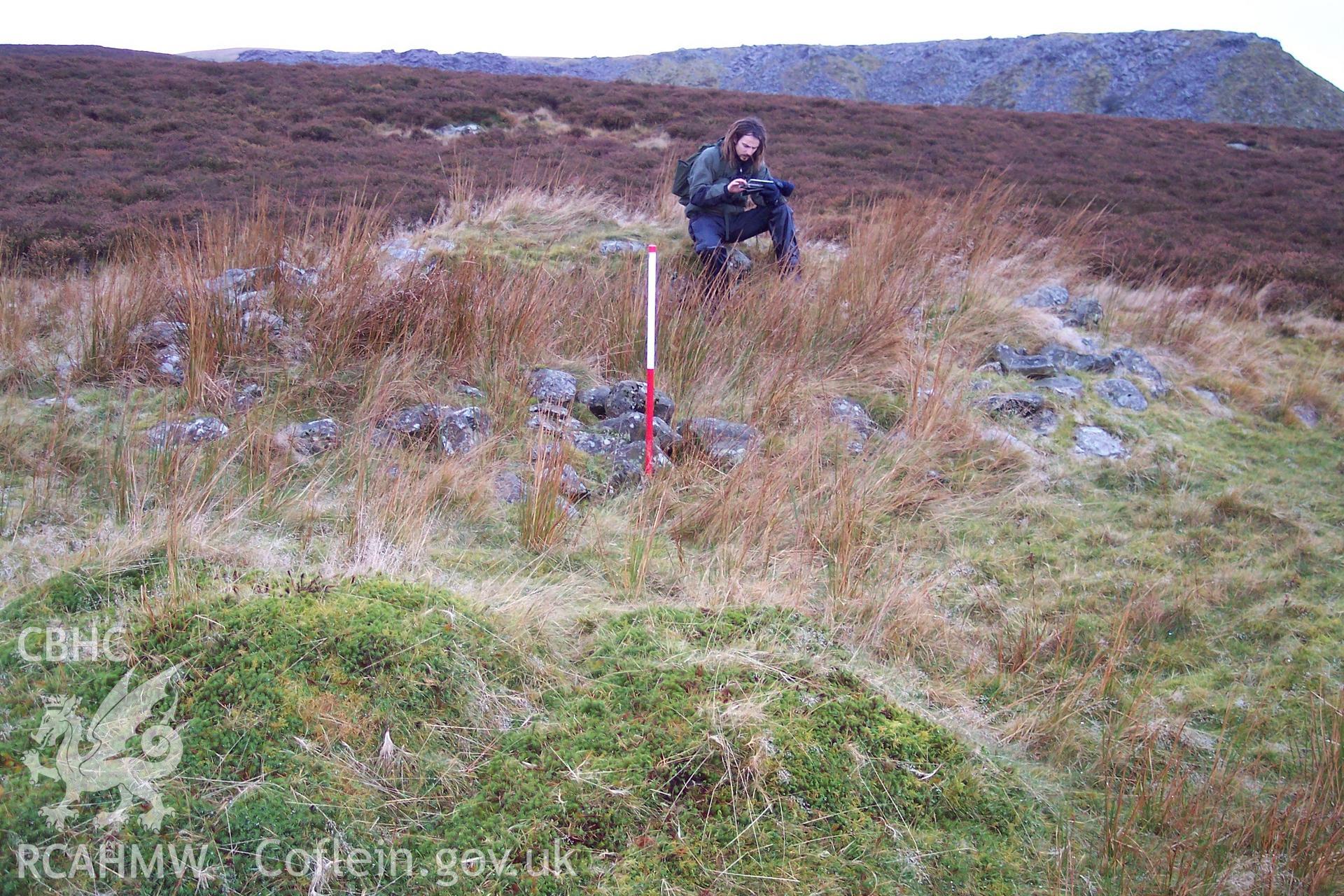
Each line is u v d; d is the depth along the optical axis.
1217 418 5.91
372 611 2.80
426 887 2.17
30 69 16.42
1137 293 7.71
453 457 4.20
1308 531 4.55
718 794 2.48
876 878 2.35
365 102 16.33
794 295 5.94
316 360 4.81
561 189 8.38
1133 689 3.29
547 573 3.51
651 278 4.15
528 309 5.32
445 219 8.15
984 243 7.19
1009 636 3.56
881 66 70.75
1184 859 2.44
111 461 3.82
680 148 14.34
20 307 5.18
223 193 9.80
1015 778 2.77
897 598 3.56
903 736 2.76
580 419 4.87
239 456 4.02
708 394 5.20
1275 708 3.25
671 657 2.92
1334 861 2.43
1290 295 8.19
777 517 3.98
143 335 4.87
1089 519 4.56
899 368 5.56
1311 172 14.65
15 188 9.64
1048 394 5.68
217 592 2.87
